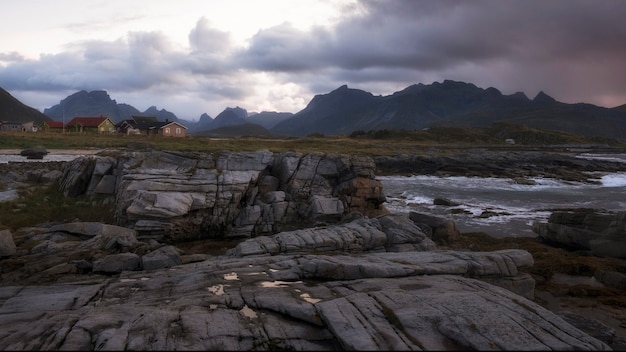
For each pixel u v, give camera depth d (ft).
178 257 66.44
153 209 85.30
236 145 265.54
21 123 418.51
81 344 33.45
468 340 32.89
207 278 50.78
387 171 257.34
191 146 244.01
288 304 40.06
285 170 114.83
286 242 70.13
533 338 33.53
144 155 112.37
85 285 53.31
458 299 40.09
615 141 647.15
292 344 34.76
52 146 239.50
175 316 37.86
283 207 101.60
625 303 63.26
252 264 56.54
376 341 33.06
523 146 472.44
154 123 366.84
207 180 98.89
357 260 54.75
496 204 155.84
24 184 113.39
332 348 34.58
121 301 45.44
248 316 39.09
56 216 95.20
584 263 79.51
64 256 66.49
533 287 56.54
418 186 202.59
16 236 77.30
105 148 239.09
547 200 165.37
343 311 37.93
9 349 32.81
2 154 205.16
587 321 50.85
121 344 32.42
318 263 51.16
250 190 104.83
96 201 103.55
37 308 43.78
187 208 88.53
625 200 165.78
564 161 304.09
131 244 71.72
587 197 173.47
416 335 33.91
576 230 92.27
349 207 112.68
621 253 83.46
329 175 115.85
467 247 92.99
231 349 33.24
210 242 91.25
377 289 44.39
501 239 101.40
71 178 108.58
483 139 519.60
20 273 59.93
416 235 77.20
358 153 291.38
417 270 51.31
